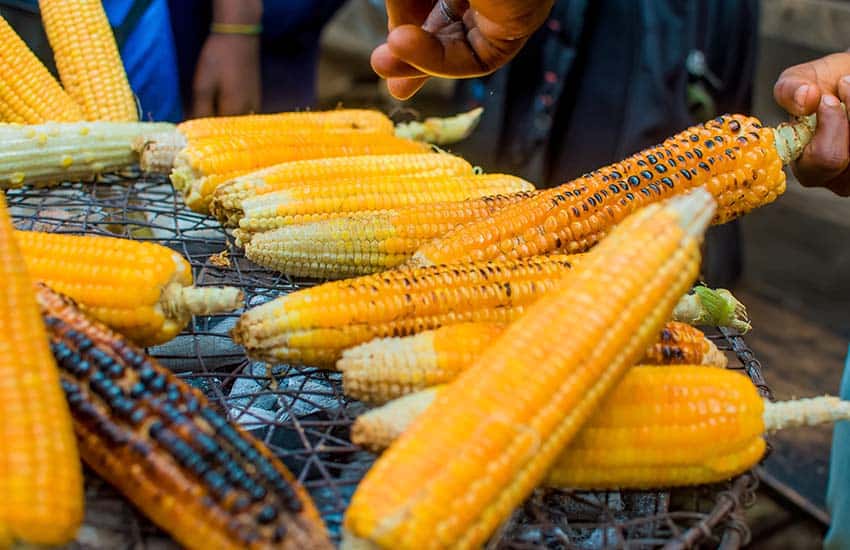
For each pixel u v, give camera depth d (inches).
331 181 64.8
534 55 120.0
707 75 113.8
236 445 35.9
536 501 42.1
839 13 198.1
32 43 98.0
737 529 40.3
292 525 33.9
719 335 56.5
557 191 57.2
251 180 62.4
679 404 41.1
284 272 58.9
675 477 41.8
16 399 32.9
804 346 145.9
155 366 38.2
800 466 112.0
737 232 127.8
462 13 56.3
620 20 112.7
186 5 120.2
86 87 82.7
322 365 46.4
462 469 32.5
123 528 36.8
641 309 37.1
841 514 71.7
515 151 125.3
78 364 37.2
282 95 135.0
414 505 31.4
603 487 42.4
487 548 39.3
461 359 42.1
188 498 34.0
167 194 74.7
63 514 30.8
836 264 173.5
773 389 132.6
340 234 57.3
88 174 72.7
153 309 45.6
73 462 32.7
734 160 57.5
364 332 44.9
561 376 35.2
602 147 119.9
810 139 59.3
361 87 202.5
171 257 46.5
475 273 47.7
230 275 61.0
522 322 37.5
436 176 69.3
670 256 37.8
